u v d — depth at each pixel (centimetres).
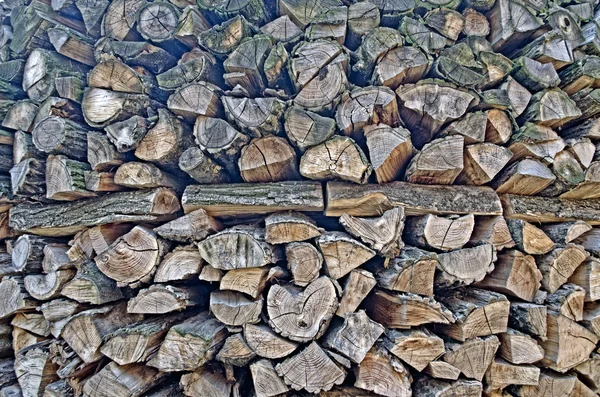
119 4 104
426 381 77
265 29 98
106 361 84
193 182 99
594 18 117
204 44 94
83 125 98
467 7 104
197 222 84
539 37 98
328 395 75
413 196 85
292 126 83
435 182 87
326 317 74
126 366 78
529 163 87
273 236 79
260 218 93
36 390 88
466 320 77
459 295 86
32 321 94
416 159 84
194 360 75
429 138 90
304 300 75
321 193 86
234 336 77
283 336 74
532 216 91
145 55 101
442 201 86
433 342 75
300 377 73
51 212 95
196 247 83
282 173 87
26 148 96
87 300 84
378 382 73
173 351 76
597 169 93
